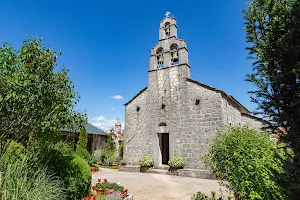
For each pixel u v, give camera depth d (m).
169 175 12.12
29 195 3.57
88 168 6.01
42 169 4.60
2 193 3.36
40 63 4.58
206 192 7.85
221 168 4.68
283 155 2.84
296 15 2.83
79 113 5.27
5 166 4.11
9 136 4.60
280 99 2.83
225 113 12.09
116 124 27.88
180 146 12.52
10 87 3.96
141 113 14.76
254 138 4.60
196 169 11.60
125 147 14.79
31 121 4.42
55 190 4.31
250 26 3.37
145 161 13.15
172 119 13.25
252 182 4.01
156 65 15.23
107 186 6.82
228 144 4.69
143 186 8.97
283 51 2.87
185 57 13.83
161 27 15.39
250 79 3.14
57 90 4.84
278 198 3.59
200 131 12.02
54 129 4.45
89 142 21.80
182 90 13.30
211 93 12.15
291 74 2.77
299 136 2.60
